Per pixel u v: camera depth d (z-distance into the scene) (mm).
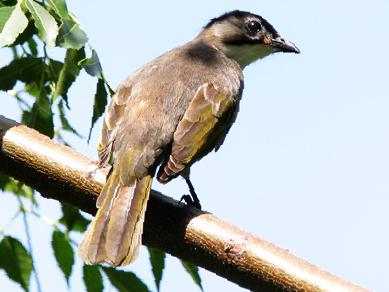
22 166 9469
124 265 8672
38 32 9023
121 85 11422
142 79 11469
